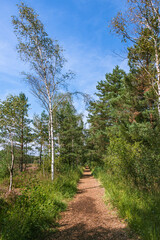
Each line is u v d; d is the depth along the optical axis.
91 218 5.12
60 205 6.28
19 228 3.65
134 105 10.91
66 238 3.82
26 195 4.74
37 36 11.09
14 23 10.52
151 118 10.08
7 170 13.17
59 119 19.55
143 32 8.21
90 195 8.61
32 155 20.61
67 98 11.51
